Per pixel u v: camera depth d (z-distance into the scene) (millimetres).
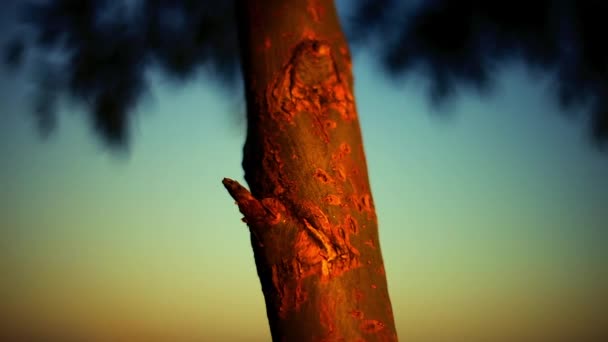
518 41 2475
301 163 1557
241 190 1525
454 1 2475
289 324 1509
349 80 1637
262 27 1628
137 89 2676
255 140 1594
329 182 1549
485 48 2512
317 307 1505
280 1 1636
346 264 1523
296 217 1531
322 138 1567
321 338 1498
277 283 1519
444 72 2566
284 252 1519
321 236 1521
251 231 1541
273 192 1557
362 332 1505
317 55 1584
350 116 1594
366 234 1549
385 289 1545
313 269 1514
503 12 2416
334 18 1664
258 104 1601
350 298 1513
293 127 1570
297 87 1582
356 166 1575
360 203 1559
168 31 2707
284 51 1608
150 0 2689
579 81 2498
